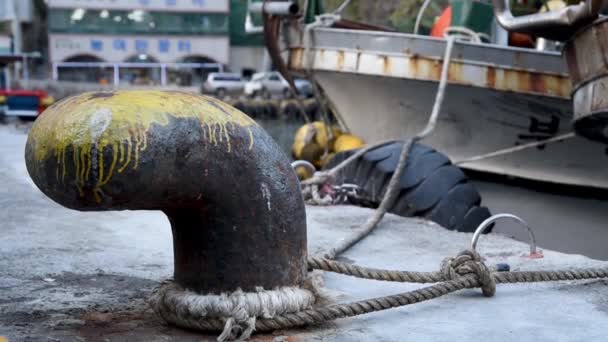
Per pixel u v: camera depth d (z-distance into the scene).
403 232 5.45
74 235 5.01
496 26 10.55
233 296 2.91
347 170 7.59
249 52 57.72
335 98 10.84
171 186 2.72
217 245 2.93
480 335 3.07
